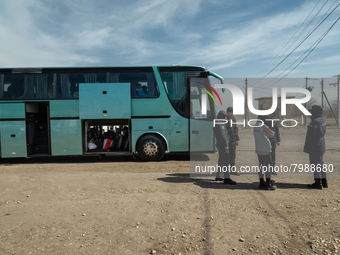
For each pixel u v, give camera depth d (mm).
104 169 8289
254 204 4633
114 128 10328
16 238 3424
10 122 9312
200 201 4828
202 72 9602
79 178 6844
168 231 3590
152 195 5254
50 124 9359
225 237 3385
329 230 3525
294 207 4453
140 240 3340
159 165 8875
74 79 9484
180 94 9578
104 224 3850
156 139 9469
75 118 9383
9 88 9383
